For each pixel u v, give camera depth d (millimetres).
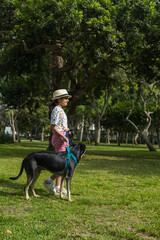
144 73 15172
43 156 4680
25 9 11492
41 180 6762
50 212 3852
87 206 4387
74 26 11125
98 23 11141
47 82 21406
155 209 4285
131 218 3781
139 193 5496
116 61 15430
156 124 34438
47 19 11039
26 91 28766
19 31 13812
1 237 2863
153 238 3053
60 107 5172
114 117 37750
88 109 37812
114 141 65688
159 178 7797
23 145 27703
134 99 32125
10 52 17141
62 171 4715
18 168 9000
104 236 3047
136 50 13641
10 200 4551
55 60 16078
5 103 31141
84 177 7633
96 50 13578
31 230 3100
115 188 6129
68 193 4746
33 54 16797
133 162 13008
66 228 3270
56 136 5094
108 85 21766
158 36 12508
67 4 10828
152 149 23641
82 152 4906
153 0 13062
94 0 12016
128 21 12336
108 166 10719
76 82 14812
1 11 12414
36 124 42250
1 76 19062
